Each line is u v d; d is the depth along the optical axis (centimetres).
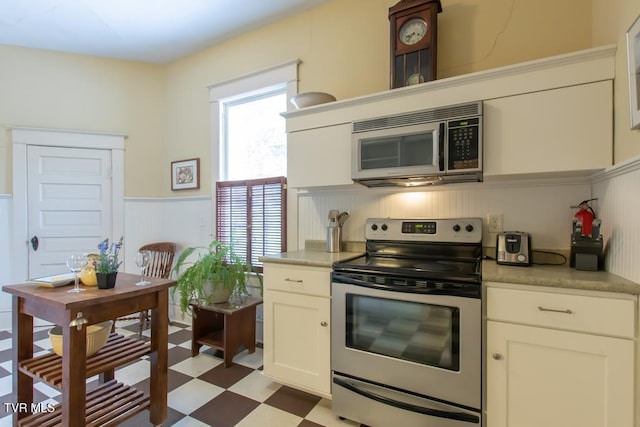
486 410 145
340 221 238
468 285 147
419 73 197
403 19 202
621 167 132
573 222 161
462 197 205
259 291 285
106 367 146
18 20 279
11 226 316
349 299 176
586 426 129
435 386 154
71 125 337
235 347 243
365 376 171
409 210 221
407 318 161
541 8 191
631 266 127
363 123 195
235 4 259
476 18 206
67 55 337
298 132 226
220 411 184
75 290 150
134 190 358
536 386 137
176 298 342
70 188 337
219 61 321
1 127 316
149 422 173
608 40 154
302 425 173
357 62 247
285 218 275
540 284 135
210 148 327
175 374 225
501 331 142
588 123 147
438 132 172
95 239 345
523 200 189
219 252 260
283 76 277
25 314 155
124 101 356
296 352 195
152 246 344
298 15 273
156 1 254
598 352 126
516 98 160
